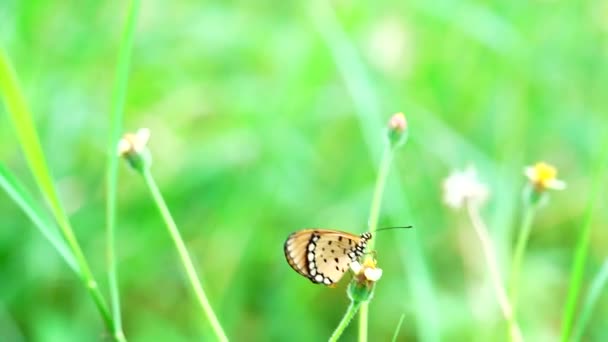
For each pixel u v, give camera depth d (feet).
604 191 3.28
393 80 3.43
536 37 3.80
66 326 2.97
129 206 3.20
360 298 2.16
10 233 3.07
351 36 3.44
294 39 3.62
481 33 3.48
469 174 2.39
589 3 4.00
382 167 2.27
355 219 3.21
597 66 3.84
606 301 3.10
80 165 3.26
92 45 3.34
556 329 3.05
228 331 3.02
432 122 3.36
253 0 3.85
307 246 2.19
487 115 3.65
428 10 3.50
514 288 2.35
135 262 3.12
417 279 2.65
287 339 3.04
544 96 3.68
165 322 3.02
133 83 3.39
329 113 3.47
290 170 3.27
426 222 3.24
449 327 2.96
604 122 3.59
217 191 3.24
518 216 3.26
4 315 2.97
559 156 3.53
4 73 2.15
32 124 2.17
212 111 3.43
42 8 3.26
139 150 2.22
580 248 2.29
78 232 3.14
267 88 3.48
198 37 3.59
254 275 3.15
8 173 2.23
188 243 3.17
